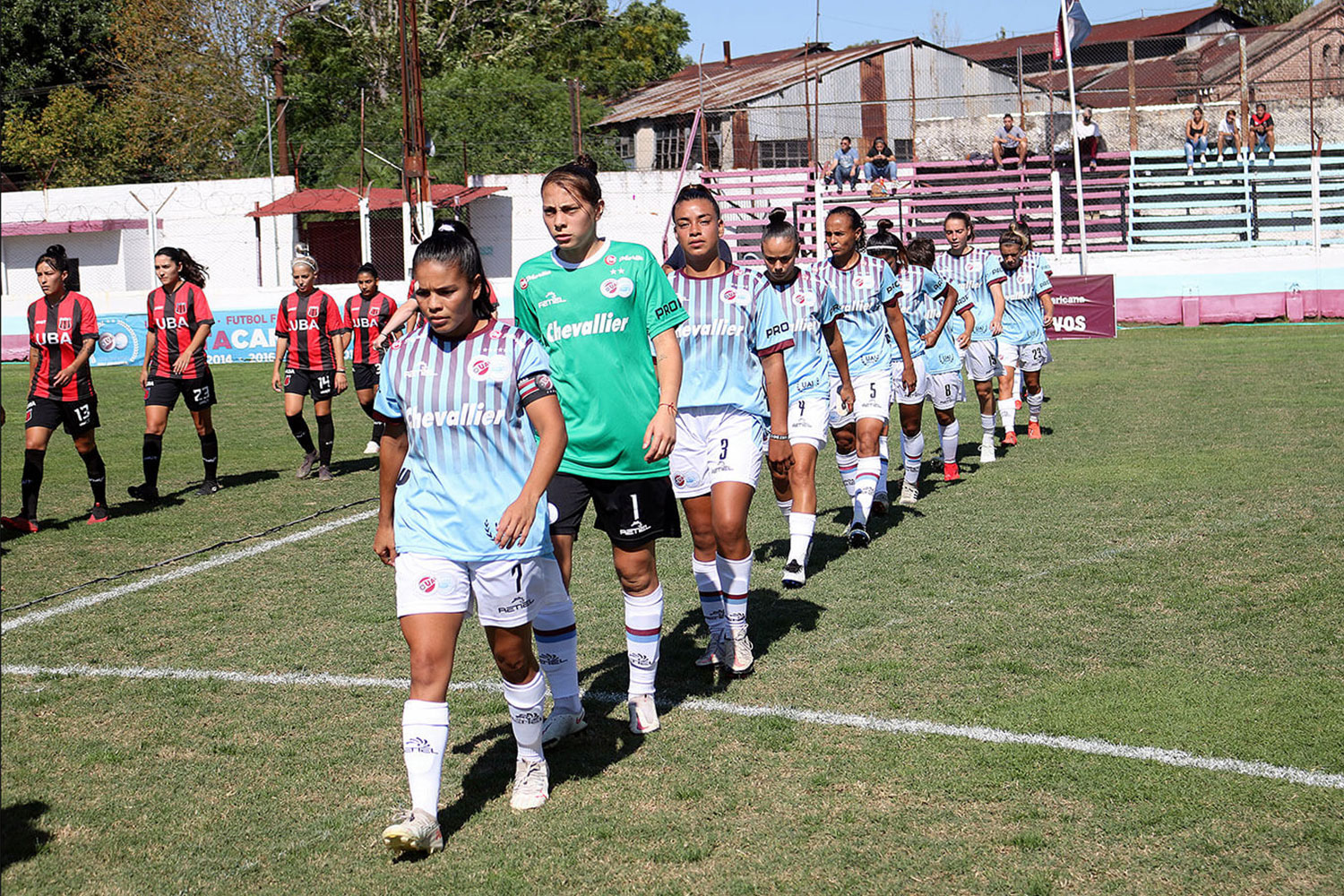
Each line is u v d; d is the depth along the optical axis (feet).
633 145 110.73
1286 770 12.35
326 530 26.96
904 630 17.78
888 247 26.30
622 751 13.65
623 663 16.89
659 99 113.19
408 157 70.49
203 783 12.96
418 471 11.69
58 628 19.15
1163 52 137.49
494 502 11.55
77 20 136.36
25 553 24.99
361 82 127.24
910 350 27.04
